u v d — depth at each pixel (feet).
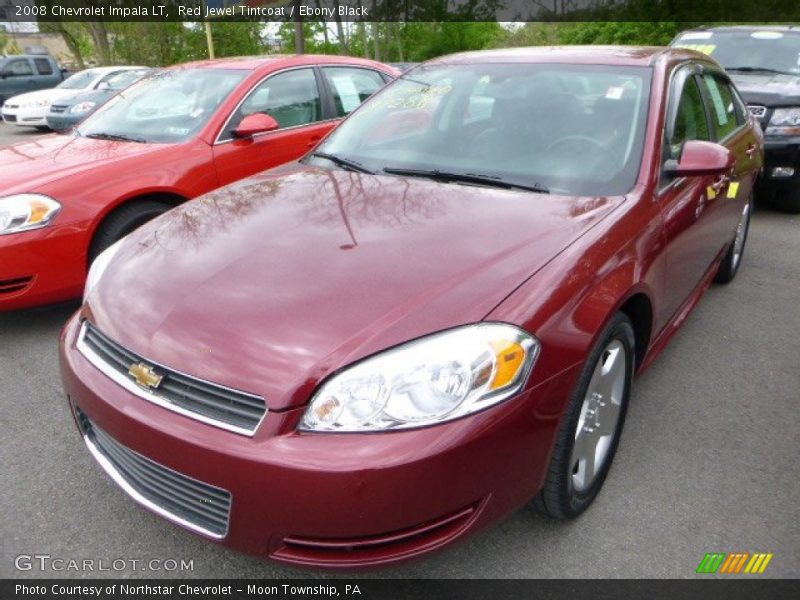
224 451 5.92
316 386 5.92
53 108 45.60
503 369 6.09
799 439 9.80
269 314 6.46
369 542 5.96
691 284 10.98
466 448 5.86
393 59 101.81
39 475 8.87
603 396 7.80
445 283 6.64
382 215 8.25
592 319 6.89
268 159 16.16
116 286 7.51
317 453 5.74
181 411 6.24
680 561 7.48
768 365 12.01
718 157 8.92
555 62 10.71
